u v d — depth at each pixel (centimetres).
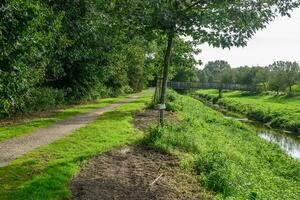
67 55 2591
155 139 1329
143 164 1093
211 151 1334
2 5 785
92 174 962
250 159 1584
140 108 2712
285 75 7375
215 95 8425
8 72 836
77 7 2345
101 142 1330
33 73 1680
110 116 2139
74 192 831
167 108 2564
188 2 1139
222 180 1009
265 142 2284
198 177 1052
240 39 1059
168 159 1177
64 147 1223
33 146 1241
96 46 2652
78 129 1603
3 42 808
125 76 4922
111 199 811
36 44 972
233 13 1043
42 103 2306
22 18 854
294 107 4572
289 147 2592
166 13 1065
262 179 1291
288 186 1318
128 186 898
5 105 865
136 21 1164
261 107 4756
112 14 1241
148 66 2850
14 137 1386
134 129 1664
